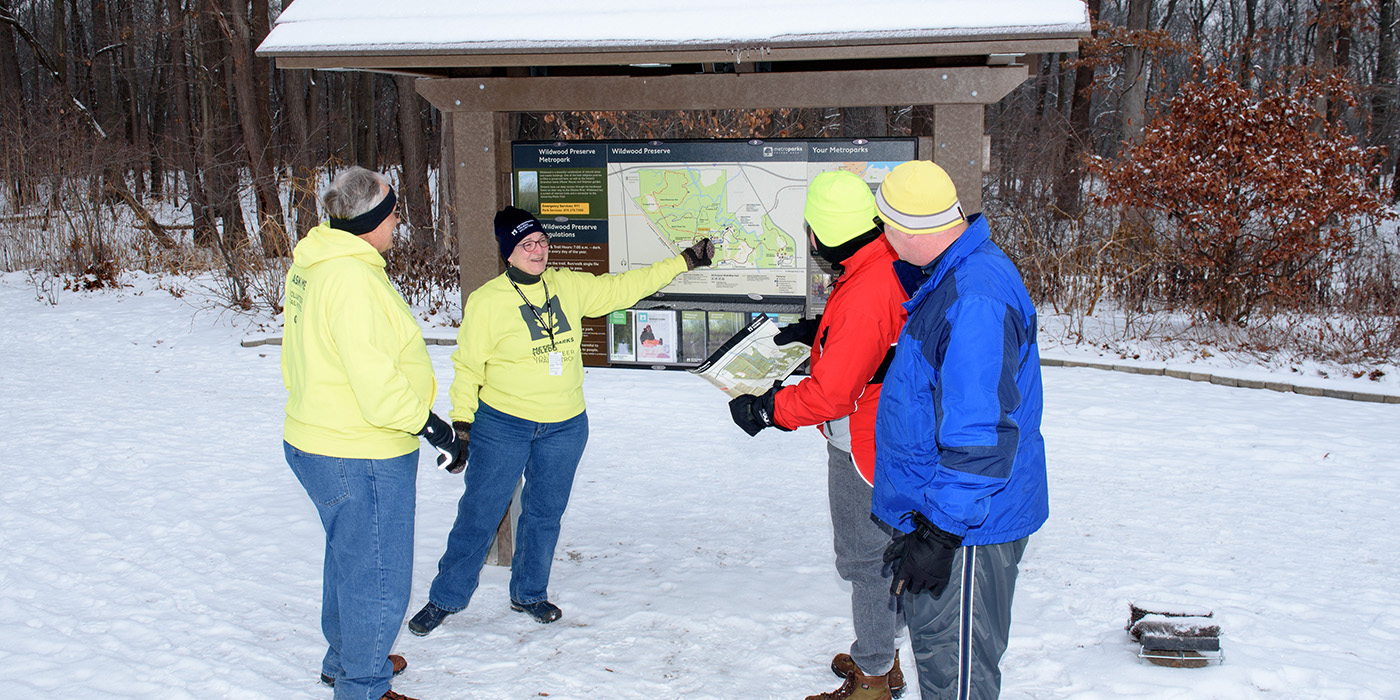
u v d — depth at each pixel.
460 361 3.42
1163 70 18.88
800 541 4.72
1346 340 9.73
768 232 3.86
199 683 3.17
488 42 3.47
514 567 3.77
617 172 3.94
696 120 14.53
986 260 2.31
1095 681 3.17
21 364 10.06
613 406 7.98
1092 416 7.62
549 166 3.99
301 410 2.71
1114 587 4.06
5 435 6.88
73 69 32.09
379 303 2.68
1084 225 13.42
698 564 4.39
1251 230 11.31
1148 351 10.12
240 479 5.82
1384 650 3.41
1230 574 4.25
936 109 3.62
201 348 11.05
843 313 2.63
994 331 2.21
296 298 2.79
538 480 3.62
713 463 6.26
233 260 13.31
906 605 2.51
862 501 2.90
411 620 3.61
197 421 7.46
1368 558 4.47
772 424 2.81
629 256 4.00
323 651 3.47
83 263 15.80
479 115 3.98
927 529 2.24
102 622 3.69
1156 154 11.22
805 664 3.35
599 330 4.09
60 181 16.73
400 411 2.63
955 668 2.46
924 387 2.34
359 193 2.68
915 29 3.23
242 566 4.33
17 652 3.41
